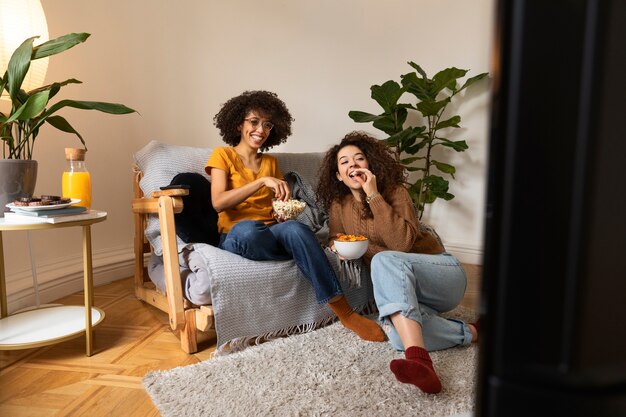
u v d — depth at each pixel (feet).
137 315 5.87
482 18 7.93
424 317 4.31
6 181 4.52
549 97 0.73
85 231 4.51
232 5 8.41
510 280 0.77
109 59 7.29
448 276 4.44
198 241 5.30
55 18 6.49
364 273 5.21
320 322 5.06
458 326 4.53
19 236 6.06
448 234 8.66
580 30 0.71
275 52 8.63
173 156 5.91
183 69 8.17
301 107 8.73
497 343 0.80
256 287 4.59
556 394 0.77
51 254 6.59
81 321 4.83
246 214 5.42
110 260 7.45
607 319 0.76
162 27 7.90
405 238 4.56
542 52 0.72
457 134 8.40
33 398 3.69
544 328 0.77
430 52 8.37
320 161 7.06
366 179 4.67
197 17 8.21
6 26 4.75
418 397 3.47
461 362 4.13
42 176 6.42
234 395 3.53
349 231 5.07
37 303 5.57
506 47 0.74
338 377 3.82
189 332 4.66
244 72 8.55
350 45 8.65
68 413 3.45
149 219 5.50
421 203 8.03
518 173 0.75
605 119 0.72
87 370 4.24
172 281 4.66
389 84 7.38
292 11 8.61
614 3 0.70
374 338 4.61
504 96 0.75
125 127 7.61
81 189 5.03
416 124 8.63
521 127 0.74
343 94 8.72
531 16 0.72
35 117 4.83
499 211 0.77
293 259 4.90
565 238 0.74
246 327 4.57
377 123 7.88
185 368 4.00
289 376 3.83
